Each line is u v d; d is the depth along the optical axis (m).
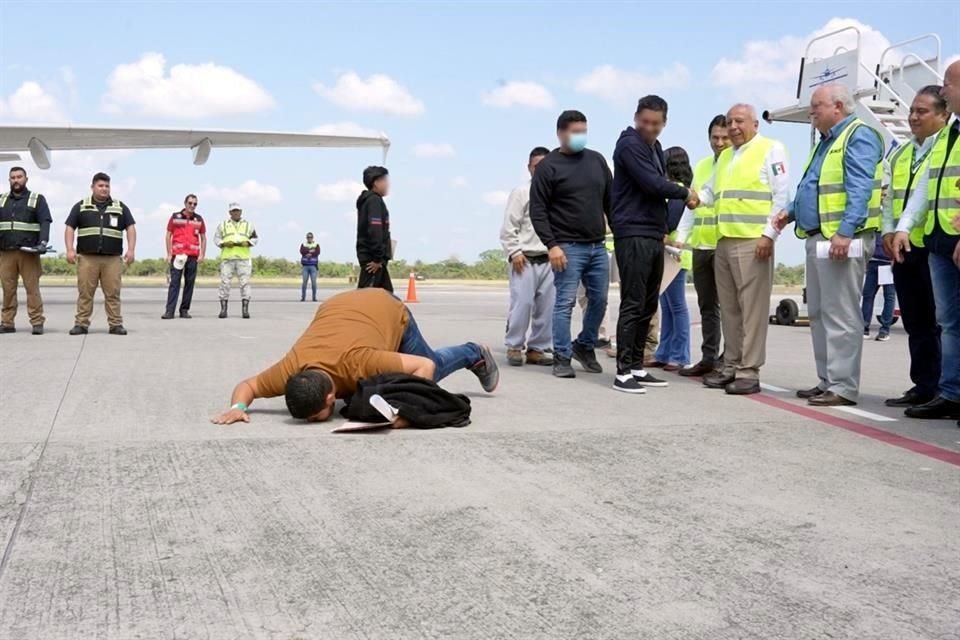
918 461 4.10
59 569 2.57
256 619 2.26
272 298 21.56
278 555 2.71
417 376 4.69
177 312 14.77
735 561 2.72
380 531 2.95
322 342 4.72
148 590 2.43
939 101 5.68
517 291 7.65
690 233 7.36
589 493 3.45
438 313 15.77
